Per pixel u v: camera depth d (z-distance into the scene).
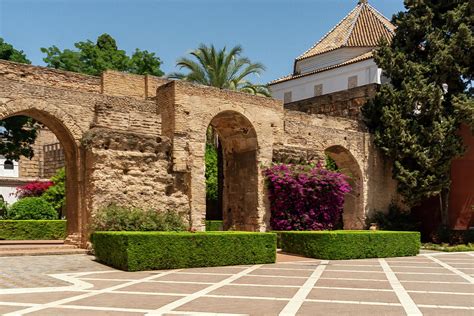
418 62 33.38
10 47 34.66
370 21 46.59
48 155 57.25
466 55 31.28
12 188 52.06
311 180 26.33
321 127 31.06
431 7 33.50
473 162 33.28
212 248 17.52
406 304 10.52
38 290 12.03
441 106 31.61
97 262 17.70
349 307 10.14
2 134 33.22
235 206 28.36
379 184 34.09
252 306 10.16
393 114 32.53
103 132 20.92
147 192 21.86
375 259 21.42
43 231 30.66
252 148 27.50
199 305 10.21
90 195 20.50
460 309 10.01
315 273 15.91
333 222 26.81
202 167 24.36
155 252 16.23
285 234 23.27
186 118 24.02
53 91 21.00
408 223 33.47
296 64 47.97
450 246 29.95
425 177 31.86
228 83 46.41
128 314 9.32
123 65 46.22
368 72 40.28
